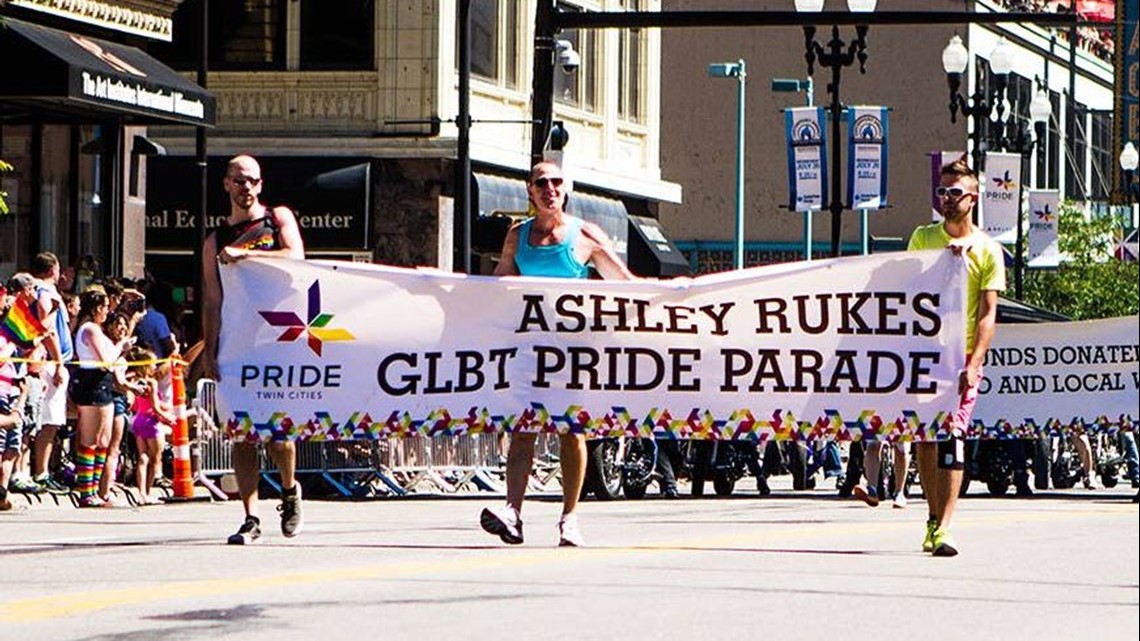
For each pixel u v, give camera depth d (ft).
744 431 65.41
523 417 64.75
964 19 120.57
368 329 64.80
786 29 295.89
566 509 64.80
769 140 297.33
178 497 101.60
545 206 64.80
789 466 126.52
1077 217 268.21
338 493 110.83
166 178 175.52
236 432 64.64
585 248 65.41
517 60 188.24
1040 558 61.57
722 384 65.41
